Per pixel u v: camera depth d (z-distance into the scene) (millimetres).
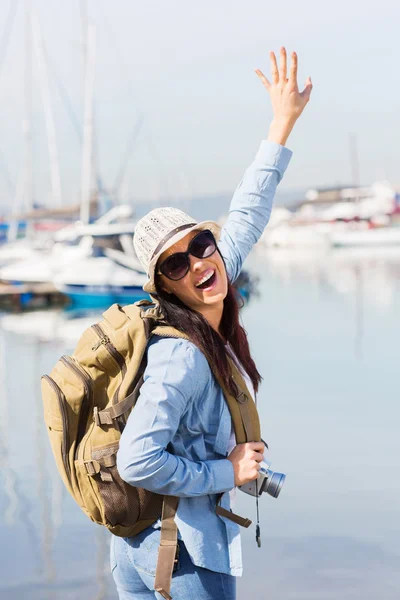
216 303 2002
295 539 5176
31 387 11531
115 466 1916
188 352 1881
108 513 1943
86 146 30469
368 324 17703
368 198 83062
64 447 1946
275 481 1985
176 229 1958
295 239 67688
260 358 13422
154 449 1819
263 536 5262
